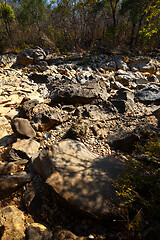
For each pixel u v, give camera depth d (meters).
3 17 12.88
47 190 2.54
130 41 13.57
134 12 11.45
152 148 2.43
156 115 4.60
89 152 2.98
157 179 1.98
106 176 2.31
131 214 1.87
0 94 6.50
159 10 5.05
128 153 3.21
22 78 8.47
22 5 12.80
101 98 5.65
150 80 8.66
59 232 1.94
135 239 1.71
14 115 5.06
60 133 4.06
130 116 4.64
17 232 1.99
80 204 1.98
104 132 3.82
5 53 13.45
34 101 4.82
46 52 11.95
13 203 2.53
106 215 1.88
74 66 10.27
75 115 4.86
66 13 12.59
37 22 13.05
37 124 4.10
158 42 13.41
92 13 13.00
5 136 4.19
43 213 2.31
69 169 2.47
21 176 2.75
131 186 1.97
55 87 6.95
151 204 1.77
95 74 9.34
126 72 9.70
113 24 13.50
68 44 13.75
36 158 3.06
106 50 12.57
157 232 1.44
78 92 5.47
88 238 1.82
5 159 3.37
